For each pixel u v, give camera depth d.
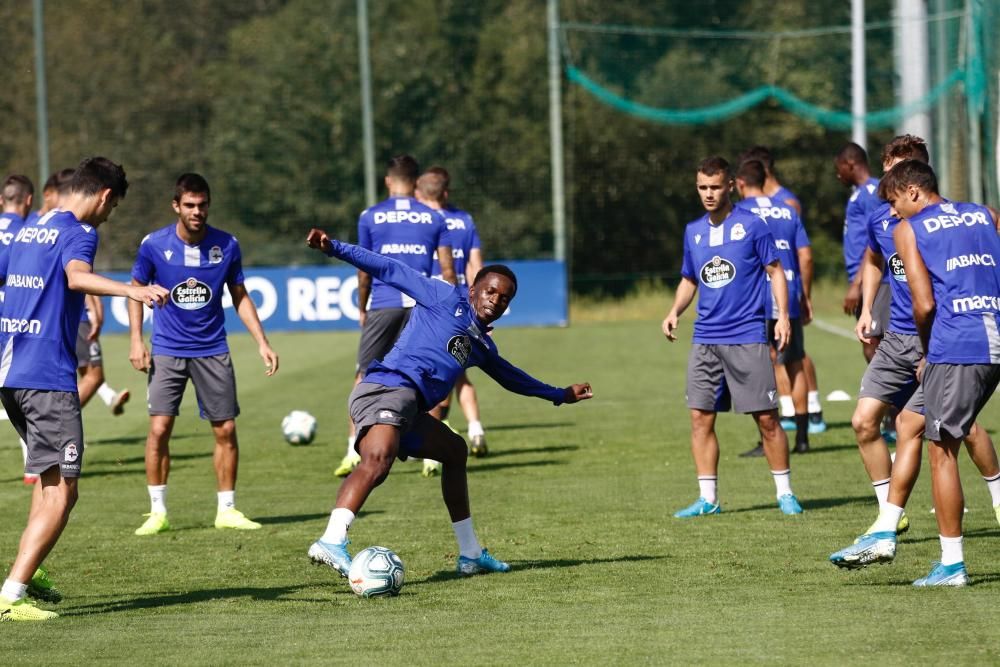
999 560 17.62
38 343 15.54
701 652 13.09
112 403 35.91
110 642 14.02
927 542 19.03
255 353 58.47
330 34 79.69
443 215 30.08
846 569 17.33
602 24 86.75
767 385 21.73
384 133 79.06
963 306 15.77
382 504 23.95
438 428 17.56
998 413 34.44
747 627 14.11
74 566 18.97
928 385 15.97
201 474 28.59
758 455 28.64
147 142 77.88
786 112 89.12
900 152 20.94
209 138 78.12
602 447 30.75
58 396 15.56
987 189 48.78
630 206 85.44
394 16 80.62
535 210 80.25
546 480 26.30
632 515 22.12
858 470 26.44
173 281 21.89
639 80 87.06
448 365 16.97
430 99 79.75
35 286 15.57
